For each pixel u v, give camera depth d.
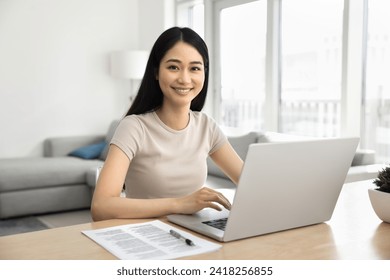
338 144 1.14
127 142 1.49
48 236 1.10
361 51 3.53
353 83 3.50
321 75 3.84
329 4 3.72
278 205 1.10
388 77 3.35
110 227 1.18
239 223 1.05
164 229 1.15
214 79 5.11
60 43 5.17
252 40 4.57
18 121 4.99
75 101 5.32
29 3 4.95
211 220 1.22
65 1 5.16
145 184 1.57
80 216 4.11
